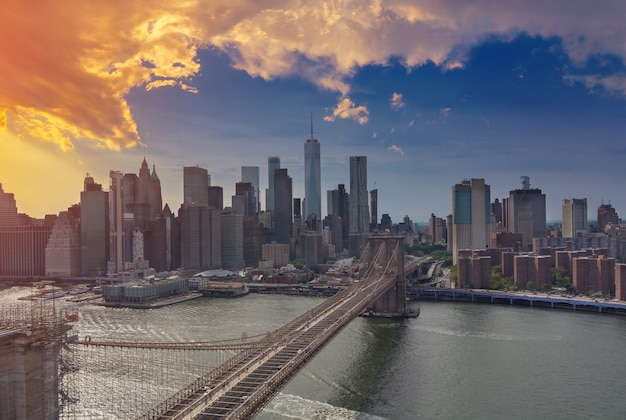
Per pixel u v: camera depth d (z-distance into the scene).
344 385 155.00
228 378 115.44
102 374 156.88
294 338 155.12
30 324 96.75
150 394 140.38
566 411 136.50
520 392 149.75
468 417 132.38
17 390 87.62
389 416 132.38
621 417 132.88
